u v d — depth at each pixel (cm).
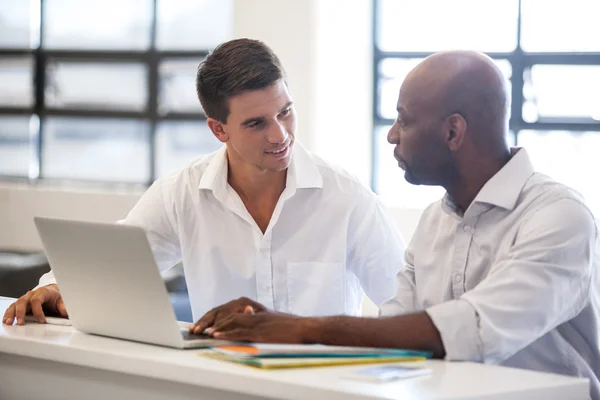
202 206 322
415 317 215
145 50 752
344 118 671
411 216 636
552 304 217
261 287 321
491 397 175
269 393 182
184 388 204
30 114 785
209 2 734
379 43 688
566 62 637
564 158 641
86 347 220
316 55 645
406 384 180
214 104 294
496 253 239
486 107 233
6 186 757
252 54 288
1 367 245
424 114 234
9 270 648
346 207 322
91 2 763
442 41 670
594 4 630
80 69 770
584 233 223
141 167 760
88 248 228
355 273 333
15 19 783
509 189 236
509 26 649
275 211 316
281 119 291
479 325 212
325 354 202
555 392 186
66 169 780
